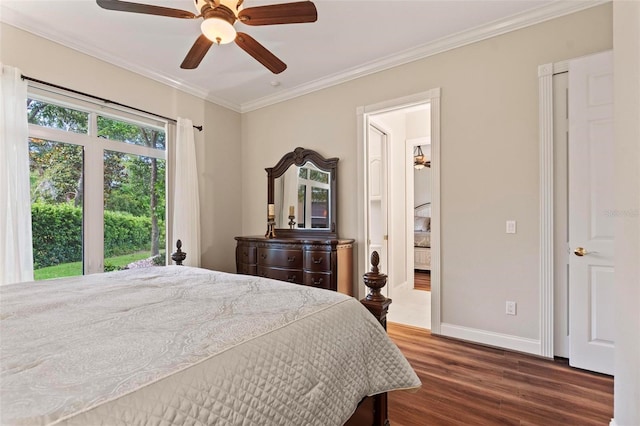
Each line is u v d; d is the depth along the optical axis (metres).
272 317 1.12
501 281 2.55
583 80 2.18
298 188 3.77
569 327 2.26
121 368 0.74
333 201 3.47
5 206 2.21
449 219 2.79
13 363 0.75
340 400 1.09
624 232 1.38
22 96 2.32
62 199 2.67
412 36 2.70
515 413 1.72
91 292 1.49
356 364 1.22
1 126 2.21
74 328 1.00
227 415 0.75
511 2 2.28
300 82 3.59
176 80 3.45
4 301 1.32
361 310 1.38
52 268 2.59
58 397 0.62
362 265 3.32
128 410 0.62
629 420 1.36
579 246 2.19
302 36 2.69
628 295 1.36
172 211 3.41
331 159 3.48
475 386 1.99
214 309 1.22
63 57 2.62
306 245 3.17
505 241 2.54
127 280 1.77
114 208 3.03
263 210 4.14
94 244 2.86
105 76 2.90
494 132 2.59
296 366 0.97
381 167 4.24
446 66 2.81
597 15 2.20
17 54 2.36
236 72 3.31
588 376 2.09
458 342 2.70
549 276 2.36
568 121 2.28
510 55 2.53
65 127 2.69
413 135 4.79
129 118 3.11
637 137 1.30
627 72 1.35
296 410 0.92
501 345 2.55
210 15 1.69
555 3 2.29
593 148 2.15
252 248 3.58
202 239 3.79
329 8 2.31
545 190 2.38
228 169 4.15
